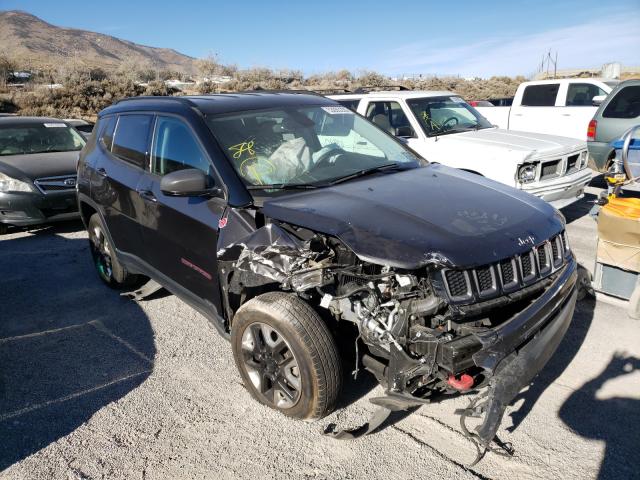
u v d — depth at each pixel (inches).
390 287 113.7
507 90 1355.8
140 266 185.2
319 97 191.6
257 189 141.6
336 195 135.5
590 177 288.0
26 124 372.8
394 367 110.8
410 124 308.3
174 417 135.3
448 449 119.5
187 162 156.6
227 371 156.6
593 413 128.3
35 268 256.8
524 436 121.9
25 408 142.1
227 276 139.3
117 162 191.5
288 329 119.7
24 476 116.7
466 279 107.5
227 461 119.1
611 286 175.9
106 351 171.5
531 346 112.2
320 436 125.7
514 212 127.9
